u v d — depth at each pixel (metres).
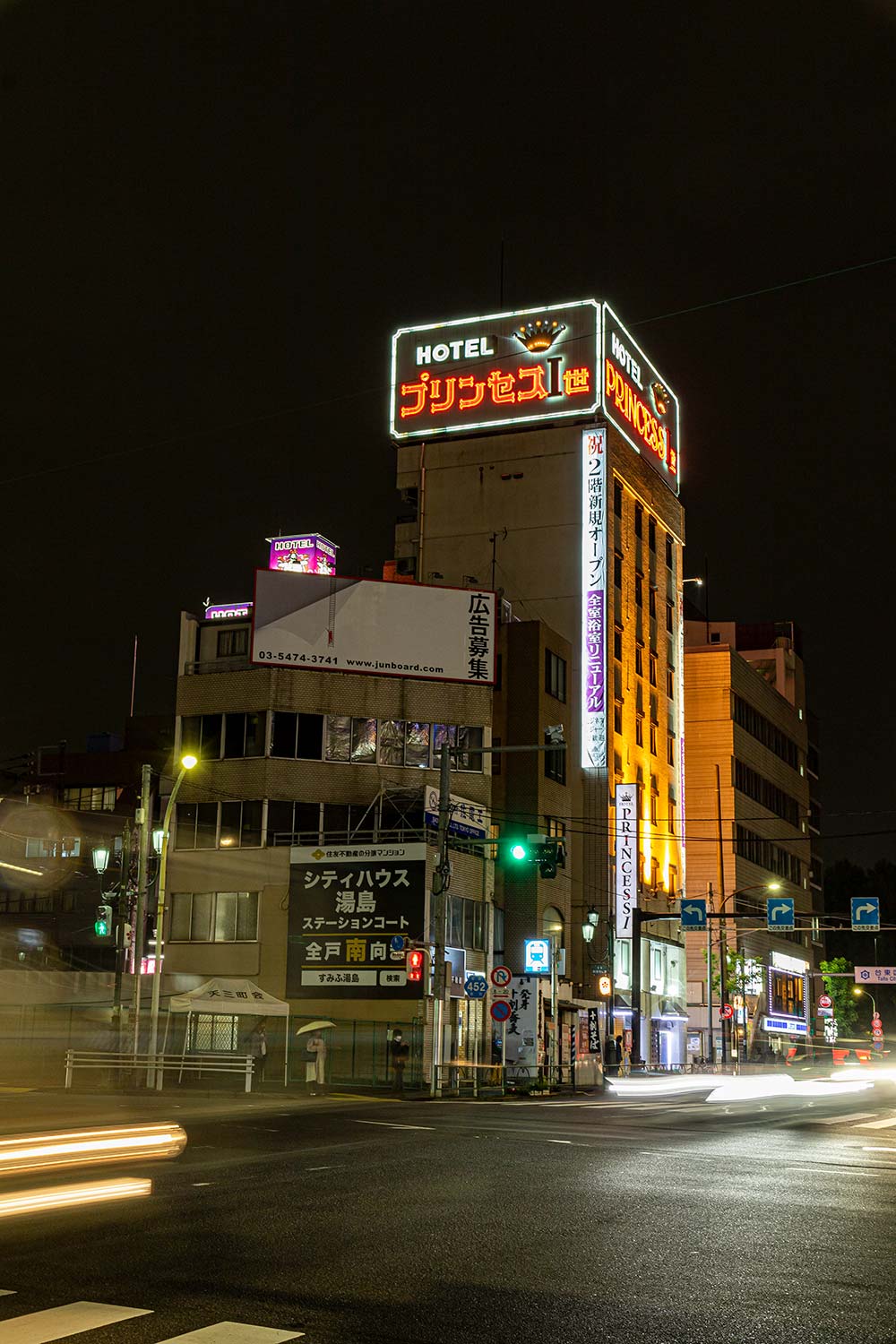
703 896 90.81
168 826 39.50
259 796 51.84
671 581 86.31
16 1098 33.00
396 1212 12.64
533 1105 34.44
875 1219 12.66
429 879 48.16
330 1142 20.73
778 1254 10.63
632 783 70.38
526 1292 8.98
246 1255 10.16
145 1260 9.90
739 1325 8.12
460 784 54.62
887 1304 8.85
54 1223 11.68
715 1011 87.00
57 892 73.88
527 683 60.28
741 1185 15.22
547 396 74.19
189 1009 41.00
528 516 73.31
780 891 105.00
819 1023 115.88
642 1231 11.69
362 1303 8.52
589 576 71.12
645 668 78.44
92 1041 49.31
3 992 50.75
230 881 50.97
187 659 55.81
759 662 117.31
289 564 74.75
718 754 93.12
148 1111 28.67
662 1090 48.25
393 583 55.66
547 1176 15.88
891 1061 97.56
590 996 64.31
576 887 66.38
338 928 48.47
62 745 83.12
